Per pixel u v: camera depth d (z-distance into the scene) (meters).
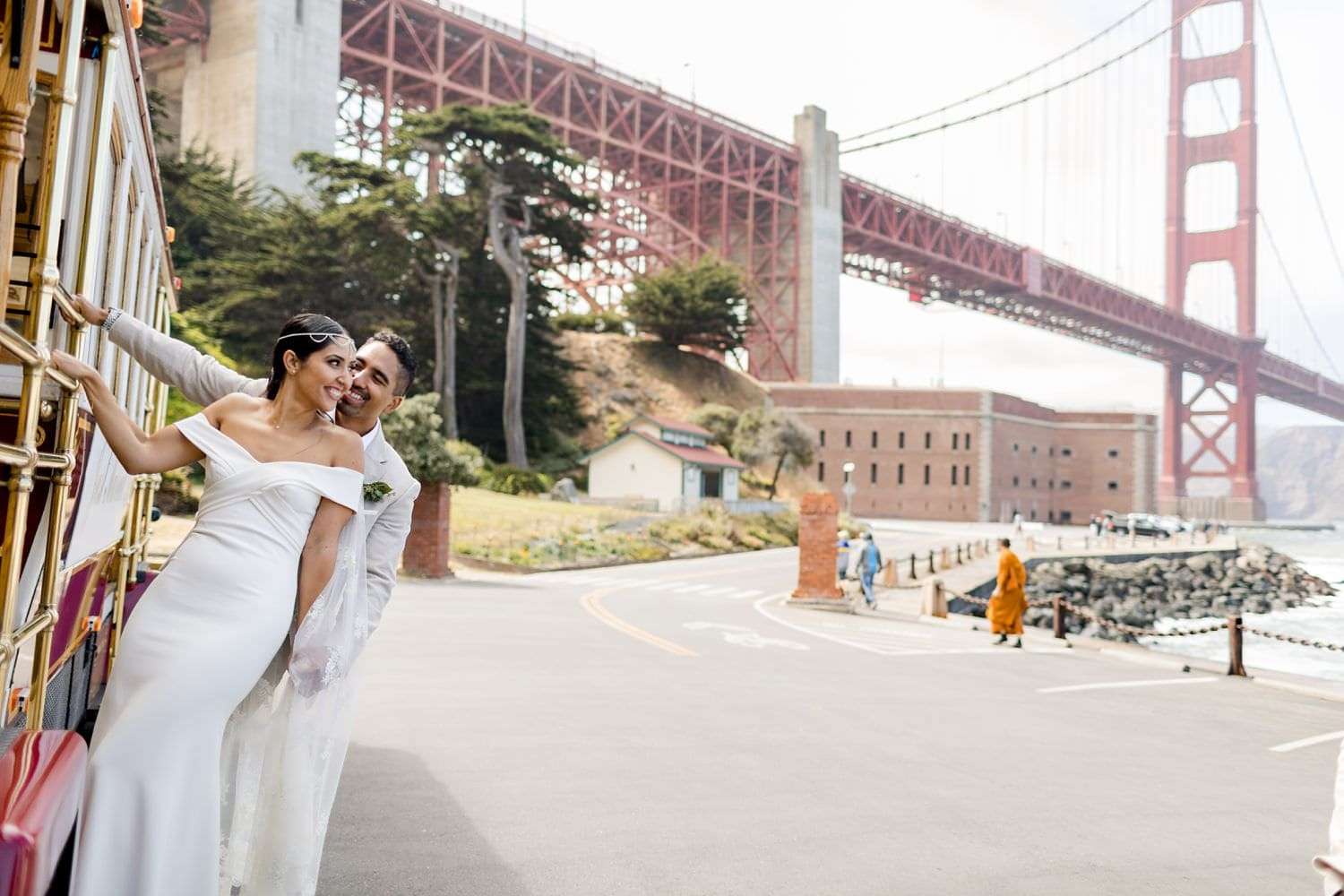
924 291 151.00
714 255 100.19
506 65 95.12
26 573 3.24
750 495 81.75
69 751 2.21
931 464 108.81
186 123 73.62
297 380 3.08
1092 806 6.52
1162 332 162.12
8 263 2.64
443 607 18.81
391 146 66.88
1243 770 7.96
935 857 5.29
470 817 5.55
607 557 38.53
